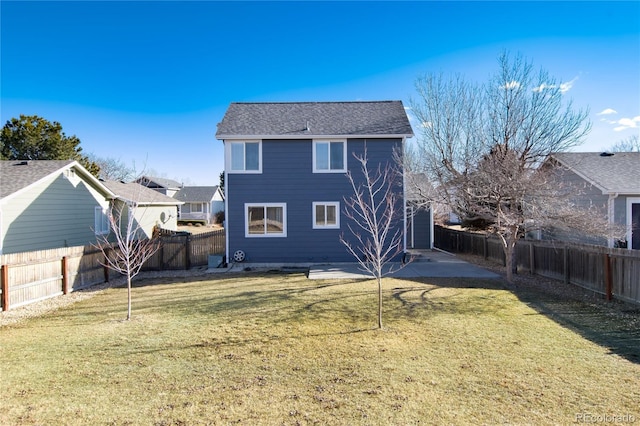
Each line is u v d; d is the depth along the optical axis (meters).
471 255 17.52
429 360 4.97
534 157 11.42
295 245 14.99
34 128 28.80
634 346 5.48
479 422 3.41
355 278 11.63
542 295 9.02
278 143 14.93
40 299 9.28
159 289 10.59
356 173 14.92
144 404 3.83
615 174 13.63
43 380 4.45
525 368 4.68
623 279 8.22
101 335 6.27
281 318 7.16
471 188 11.16
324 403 3.81
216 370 4.71
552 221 9.96
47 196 13.91
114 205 19.45
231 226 14.95
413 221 20.86
